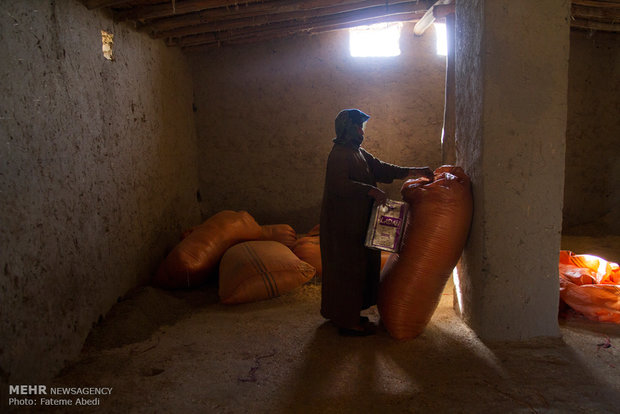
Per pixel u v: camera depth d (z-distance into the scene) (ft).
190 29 15.92
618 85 20.56
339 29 18.98
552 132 9.37
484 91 9.19
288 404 7.74
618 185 20.99
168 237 17.07
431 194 9.73
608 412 7.22
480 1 9.29
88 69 11.18
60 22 9.90
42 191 8.82
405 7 16.16
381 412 7.45
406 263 9.86
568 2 9.12
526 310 9.77
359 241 10.00
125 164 13.30
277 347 9.95
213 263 14.58
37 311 8.43
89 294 10.61
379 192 9.59
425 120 20.43
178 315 12.26
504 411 7.33
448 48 14.98
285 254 13.79
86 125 10.90
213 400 7.88
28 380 8.02
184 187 19.20
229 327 11.21
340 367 8.96
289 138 20.77
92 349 10.02
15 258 7.85
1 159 7.60
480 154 9.45
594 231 20.67
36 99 8.77
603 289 10.80
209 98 20.63
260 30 17.48
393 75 20.29
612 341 9.65
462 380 8.30
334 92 20.45
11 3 8.14
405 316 9.84
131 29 14.23
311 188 20.99
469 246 10.24
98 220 11.32
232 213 16.31
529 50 9.15
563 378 8.24
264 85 20.51
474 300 10.11
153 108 15.87
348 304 10.09
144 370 9.02
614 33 20.22
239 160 20.99
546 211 9.57
